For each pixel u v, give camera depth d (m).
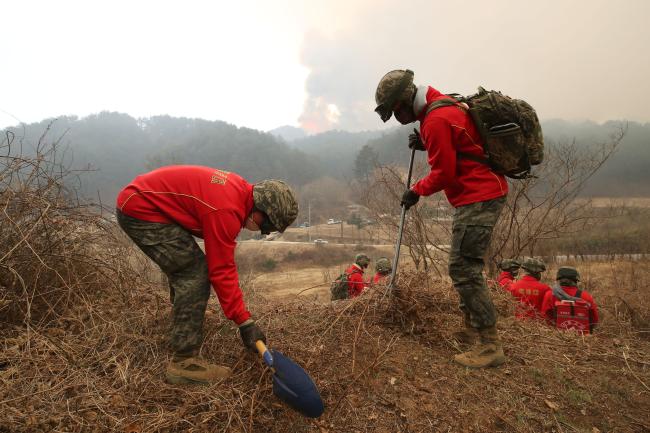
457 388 2.38
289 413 2.09
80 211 3.15
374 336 2.83
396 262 3.04
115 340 2.44
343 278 4.91
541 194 7.95
